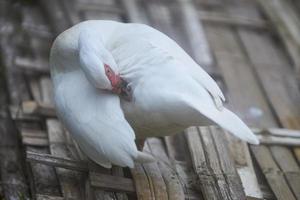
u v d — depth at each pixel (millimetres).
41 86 9297
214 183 7262
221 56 10383
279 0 11859
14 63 9688
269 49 10781
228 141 8195
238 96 9523
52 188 7332
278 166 8047
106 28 7168
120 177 7164
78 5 10969
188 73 6398
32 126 8523
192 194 7340
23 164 7918
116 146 6379
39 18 10953
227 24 11250
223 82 9773
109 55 6531
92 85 6758
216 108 6266
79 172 7457
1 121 8633
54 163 7223
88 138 6562
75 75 7082
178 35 10672
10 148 8195
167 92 6199
